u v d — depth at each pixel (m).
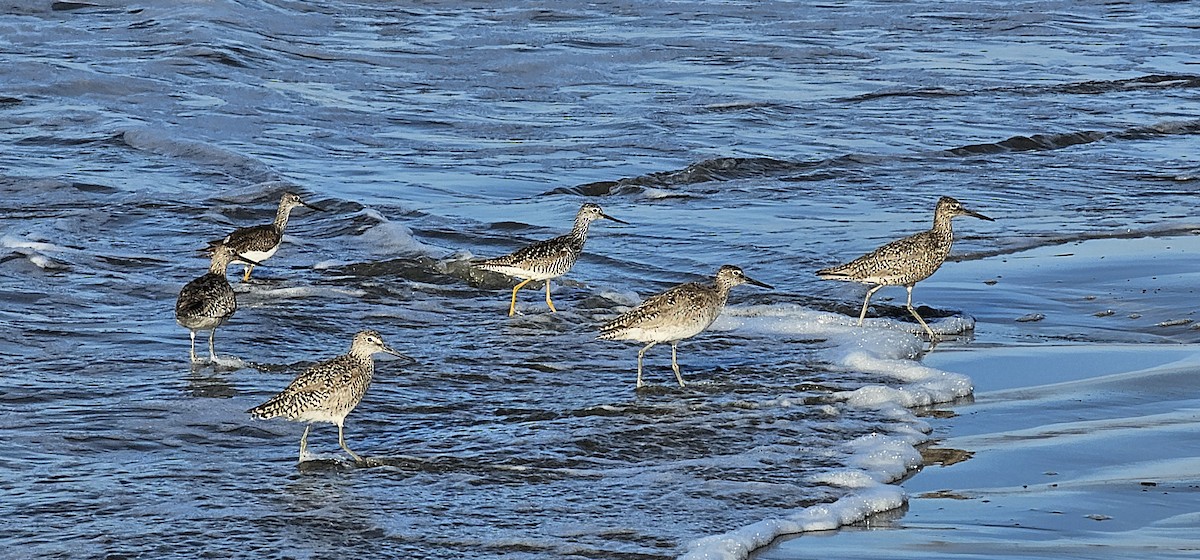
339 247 22.03
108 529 11.05
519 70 40.25
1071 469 12.62
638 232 22.94
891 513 11.66
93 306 18.28
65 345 16.36
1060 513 11.50
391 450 13.02
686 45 44.66
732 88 37.94
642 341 15.05
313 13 48.22
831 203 25.44
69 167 27.19
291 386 12.48
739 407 14.37
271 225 20.27
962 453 13.11
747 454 12.96
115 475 12.29
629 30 47.91
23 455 12.73
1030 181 27.39
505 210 24.53
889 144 31.00
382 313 18.22
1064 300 18.94
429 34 46.00
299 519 11.31
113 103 33.41
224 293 15.75
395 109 34.34
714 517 11.44
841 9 53.50
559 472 12.48
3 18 44.12
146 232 22.91
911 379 15.34
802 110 35.00
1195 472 12.44
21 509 11.45
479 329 17.53
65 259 20.53
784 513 11.52
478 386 15.15
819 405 14.45
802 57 43.31
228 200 25.08
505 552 10.72
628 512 11.53
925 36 48.03
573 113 34.41
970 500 11.91
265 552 10.66
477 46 43.66
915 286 19.64
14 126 30.56
